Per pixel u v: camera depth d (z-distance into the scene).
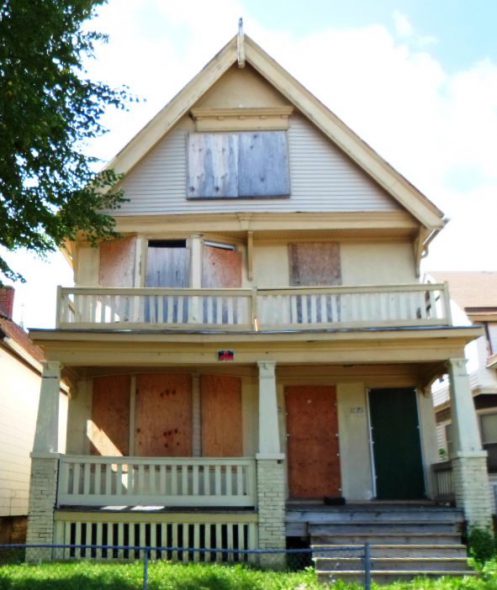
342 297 14.32
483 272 25.95
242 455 14.88
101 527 12.60
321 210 16.12
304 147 16.66
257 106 16.86
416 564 11.35
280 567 12.15
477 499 12.73
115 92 12.03
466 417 13.22
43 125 10.61
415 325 14.03
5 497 18.34
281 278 16.17
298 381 15.83
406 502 14.81
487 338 20.38
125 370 15.02
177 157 16.48
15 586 9.46
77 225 13.02
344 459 15.49
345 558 11.09
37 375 21.38
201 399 15.01
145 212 15.98
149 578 10.02
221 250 16.02
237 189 16.31
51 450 12.85
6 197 11.44
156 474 13.41
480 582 10.23
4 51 10.35
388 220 15.99
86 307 13.94
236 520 12.53
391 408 15.85
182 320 14.16
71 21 11.31
